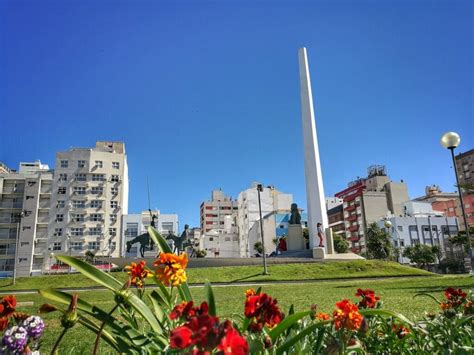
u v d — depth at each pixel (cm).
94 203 7950
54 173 7900
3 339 212
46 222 7638
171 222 9262
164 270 283
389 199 9281
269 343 238
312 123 4781
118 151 8900
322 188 4688
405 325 364
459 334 344
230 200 12794
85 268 280
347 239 9662
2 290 3006
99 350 523
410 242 8194
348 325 270
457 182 1805
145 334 288
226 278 3158
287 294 1750
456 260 7512
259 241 9206
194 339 158
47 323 1009
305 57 4994
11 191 7569
